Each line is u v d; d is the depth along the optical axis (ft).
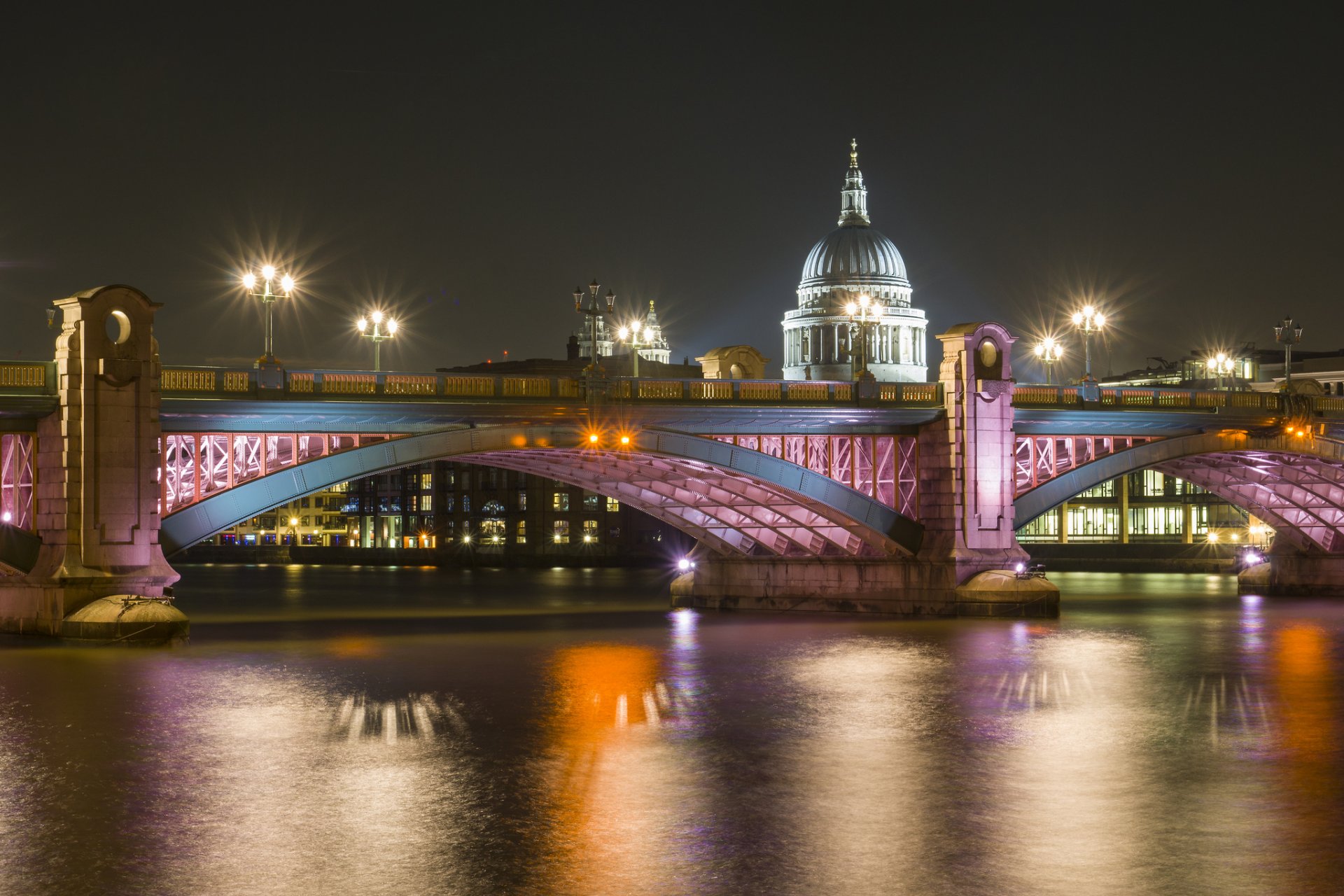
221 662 193.06
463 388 216.74
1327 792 106.01
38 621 200.34
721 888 82.38
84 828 97.30
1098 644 214.28
